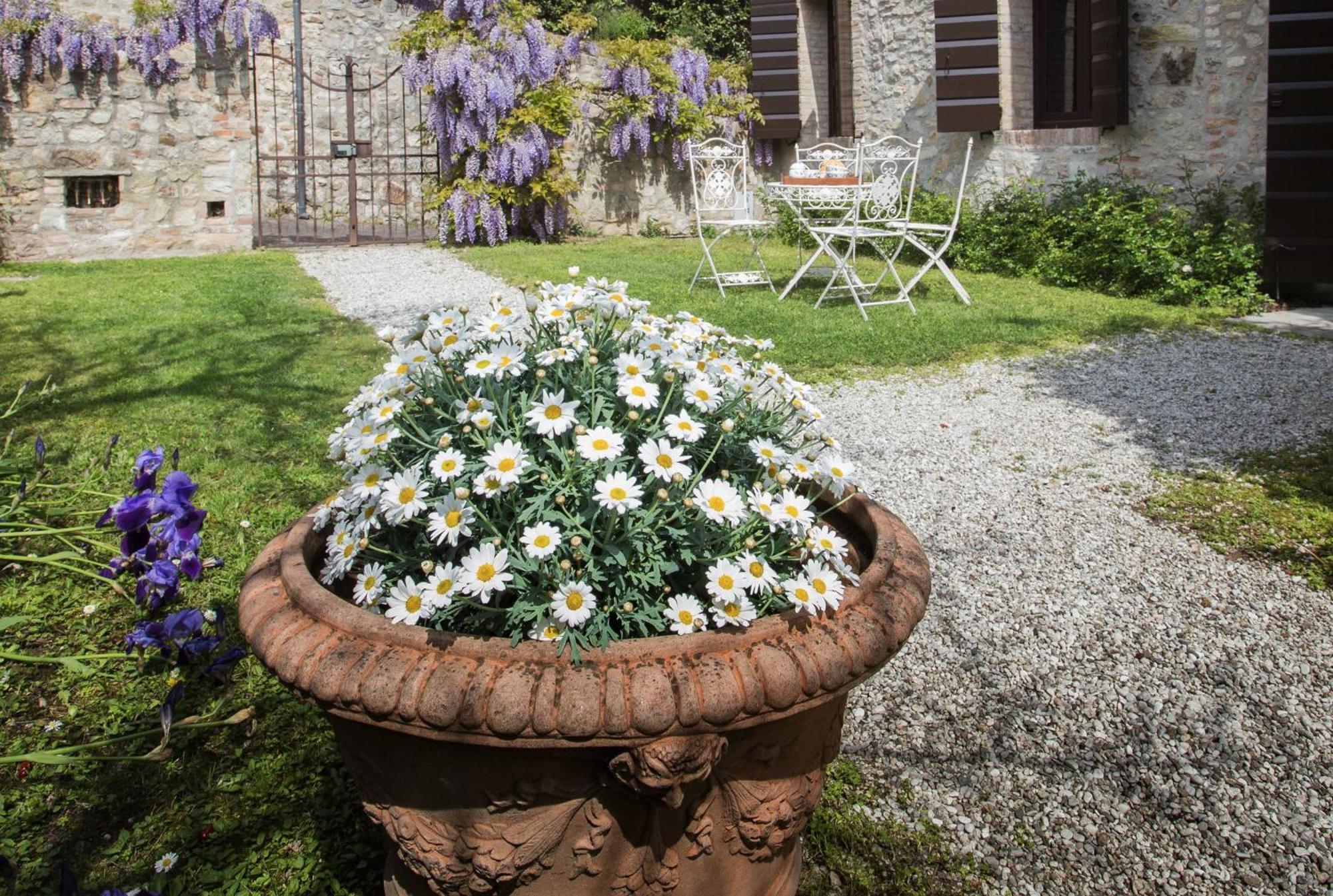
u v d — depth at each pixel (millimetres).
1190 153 8312
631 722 1320
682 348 1795
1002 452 4527
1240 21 7902
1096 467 4348
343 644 1428
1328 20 7000
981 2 9086
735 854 1577
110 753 2260
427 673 1360
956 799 2252
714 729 1366
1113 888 2010
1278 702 2621
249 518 3541
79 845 2027
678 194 12141
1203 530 3674
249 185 10211
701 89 11812
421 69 10484
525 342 1819
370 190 13406
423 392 1733
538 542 1445
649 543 1539
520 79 10695
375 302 7539
